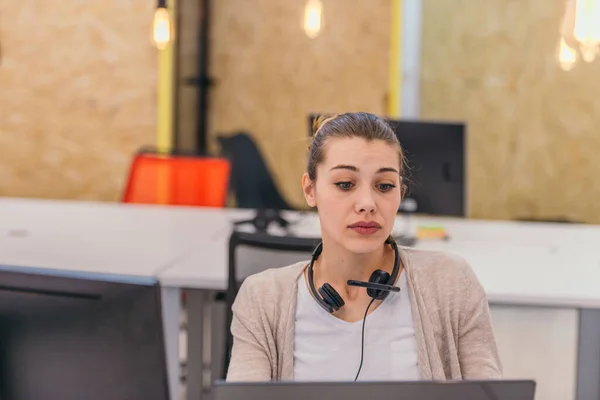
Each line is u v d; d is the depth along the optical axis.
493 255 2.80
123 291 0.99
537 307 2.36
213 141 5.81
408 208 3.03
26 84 5.03
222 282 2.43
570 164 5.20
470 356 1.42
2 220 3.40
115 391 1.02
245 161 4.65
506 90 5.22
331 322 1.37
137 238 3.05
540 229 3.37
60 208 3.77
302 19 5.55
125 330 1.00
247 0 5.64
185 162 3.97
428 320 1.38
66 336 1.01
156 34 3.40
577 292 2.31
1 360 1.04
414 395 0.85
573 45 2.60
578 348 2.33
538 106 5.19
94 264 2.60
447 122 2.97
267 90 5.69
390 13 5.39
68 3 4.93
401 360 1.36
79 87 5.00
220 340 2.82
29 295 1.02
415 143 2.98
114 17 4.91
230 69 5.73
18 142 5.09
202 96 5.66
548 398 2.39
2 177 5.12
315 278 1.42
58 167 5.09
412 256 1.45
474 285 1.45
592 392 2.33
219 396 0.85
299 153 5.67
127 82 4.95
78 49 4.96
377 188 1.30
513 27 5.16
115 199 5.06
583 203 5.21
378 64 5.46
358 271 1.38
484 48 5.22
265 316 1.41
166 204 3.97
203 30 5.61
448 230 3.28
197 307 2.74
